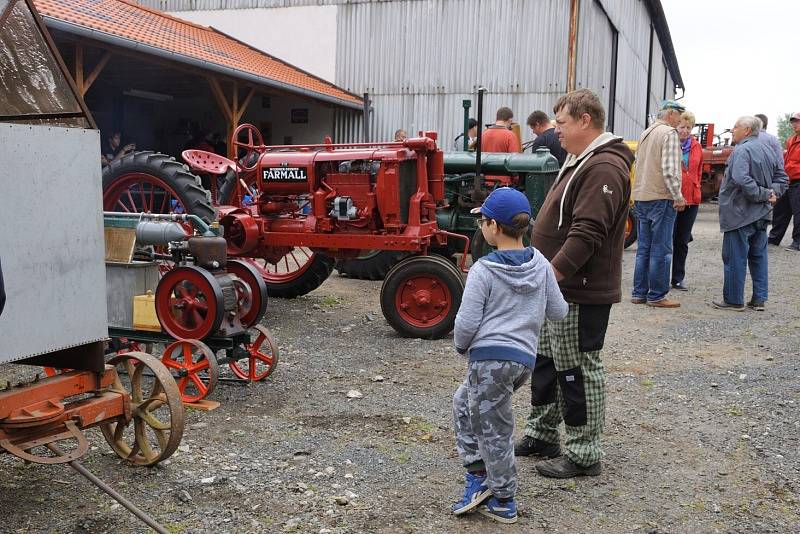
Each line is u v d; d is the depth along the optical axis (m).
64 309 2.88
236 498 3.12
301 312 6.87
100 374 3.15
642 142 7.18
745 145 6.86
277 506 3.05
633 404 4.48
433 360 5.33
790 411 4.34
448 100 17.20
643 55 30.48
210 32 16.91
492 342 2.82
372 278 8.62
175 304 4.57
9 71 2.96
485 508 3.03
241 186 6.86
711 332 6.29
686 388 4.79
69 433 2.94
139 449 3.39
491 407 2.85
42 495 3.09
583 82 17.39
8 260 2.64
